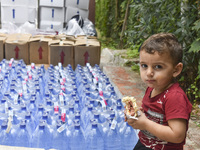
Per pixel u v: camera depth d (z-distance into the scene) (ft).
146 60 4.24
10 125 6.72
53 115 8.05
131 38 15.72
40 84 11.04
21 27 19.04
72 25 19.65
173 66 4.23
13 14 20.52
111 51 21.48
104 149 7.45
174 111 4.17
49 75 11.85
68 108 8.32
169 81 4.44
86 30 20.07
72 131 7.30
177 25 11.37
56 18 21.27
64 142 7.23
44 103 9.08
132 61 17.49
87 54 15.17
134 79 14.12
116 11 25.94
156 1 11.77
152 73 4.21
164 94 4.46
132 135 7.76
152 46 4.16
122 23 25.44
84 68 13.56
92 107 8.18
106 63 19.52
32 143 7.15
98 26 29.81
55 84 10.97
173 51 4.15
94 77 11.21
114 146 7.48
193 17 10.55
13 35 16.76
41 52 15.66
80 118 7.95
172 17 11.66
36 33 18.97
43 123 7.21
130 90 12.37
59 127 7.12
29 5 20.76
